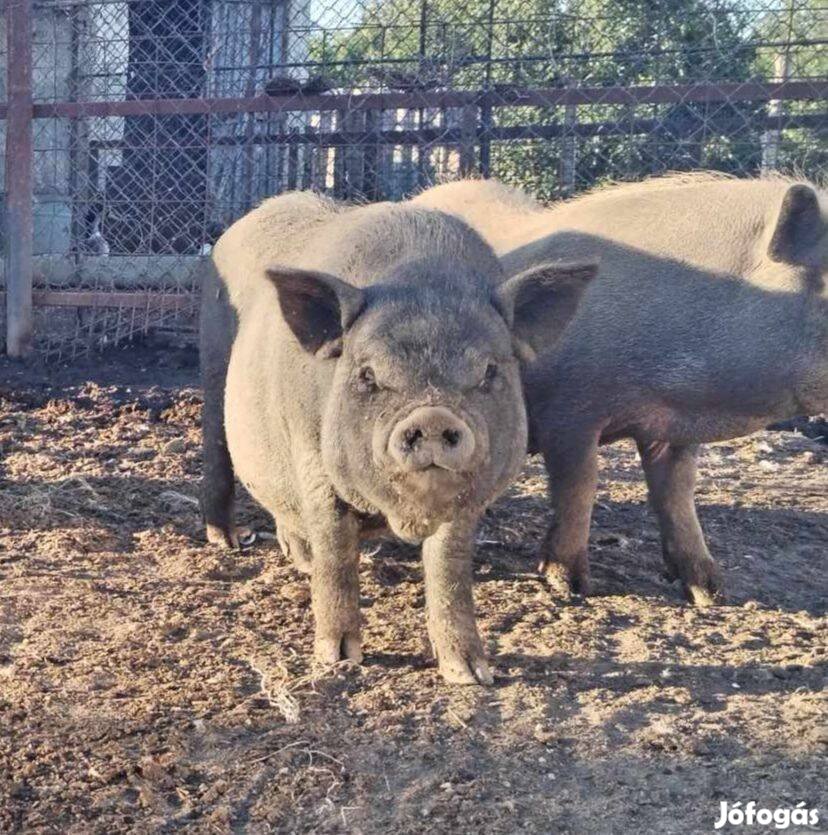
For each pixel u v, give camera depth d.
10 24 3.58
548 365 1.99
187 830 1.29
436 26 3.55
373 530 1.74
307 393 1.55
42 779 1.37
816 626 1.94
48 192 3.93
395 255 1.57
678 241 2.00
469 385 1.38
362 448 1.41
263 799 1.35
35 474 2.64
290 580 2.05
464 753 1.44
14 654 1.69
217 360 2.13
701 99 3.03
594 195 2.19
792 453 3.12
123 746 1.44
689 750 1.46
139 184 3.79
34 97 3.96
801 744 1.49
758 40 3.38
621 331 1.97
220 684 1.60
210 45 3.88
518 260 2.08
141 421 3.11
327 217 1.94
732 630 1.91
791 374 1.94
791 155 3.19
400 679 1.62
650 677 1.68
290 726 1.49
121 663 1.66
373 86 3.45
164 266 3.67
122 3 3.82
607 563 2.24
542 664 1.71
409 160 3.51
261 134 3.68
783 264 1.94
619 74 3.50
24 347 3.64
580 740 1.48
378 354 1.38
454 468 1.31
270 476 1.76
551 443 2.03
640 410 2.01
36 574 2.01
